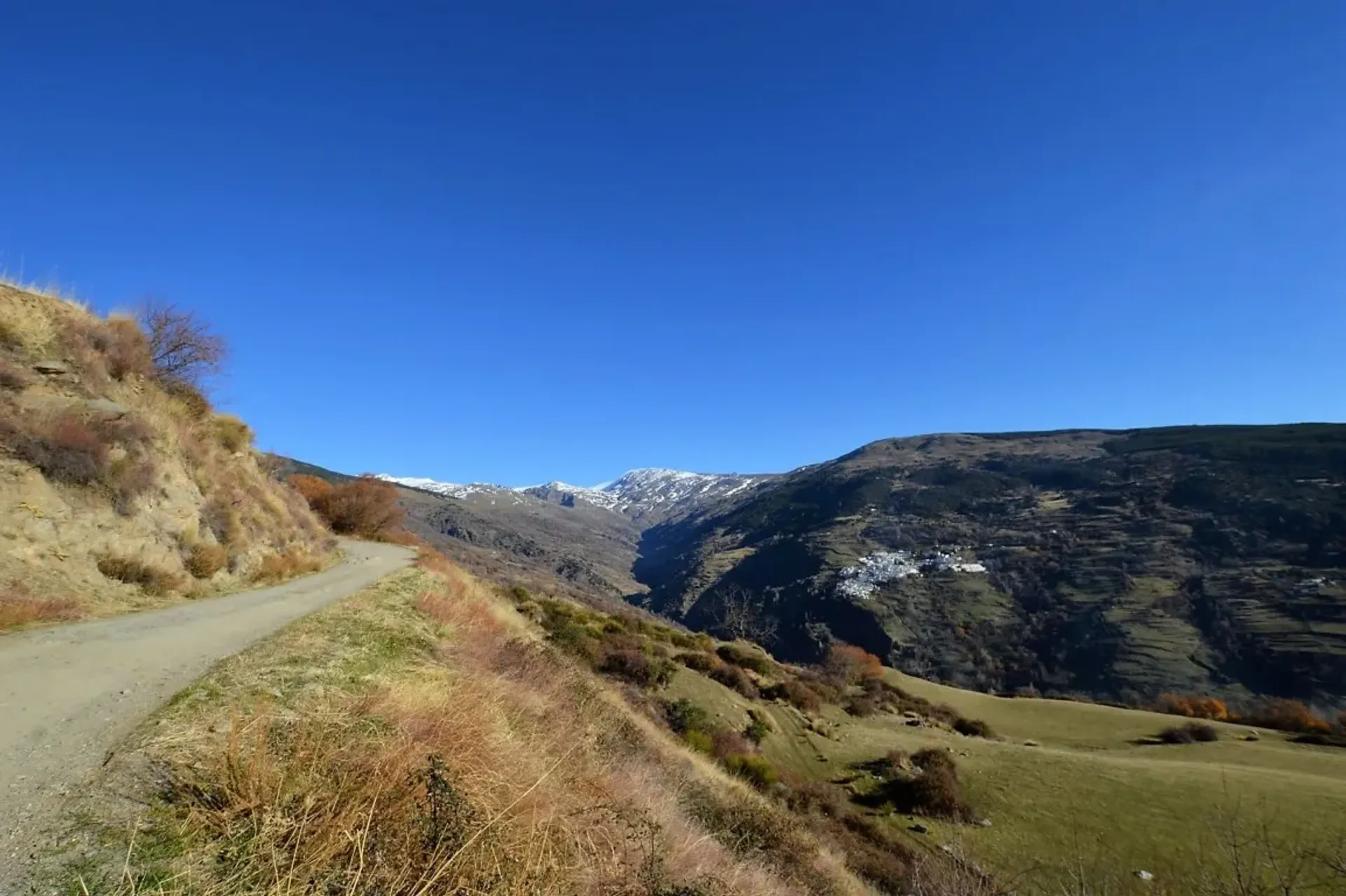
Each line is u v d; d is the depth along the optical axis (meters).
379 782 3.88
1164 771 29.25
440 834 3.49
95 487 11.23
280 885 3.04
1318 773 32.06
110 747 4.23
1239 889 5.33
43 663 6.05
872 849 18.41
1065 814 23.83
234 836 3.41
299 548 19.16
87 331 14.01
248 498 17.97
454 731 5.03
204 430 18.05
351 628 9.54
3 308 12.49
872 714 46.31
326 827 3.48
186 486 14.13
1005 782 27.72
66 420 11.31
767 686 41.41
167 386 17.11
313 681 6.22
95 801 3.55
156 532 12.20
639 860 4.90
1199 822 22.16
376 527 37.22
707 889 5.07
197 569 12.80
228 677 6.04
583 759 7.64
